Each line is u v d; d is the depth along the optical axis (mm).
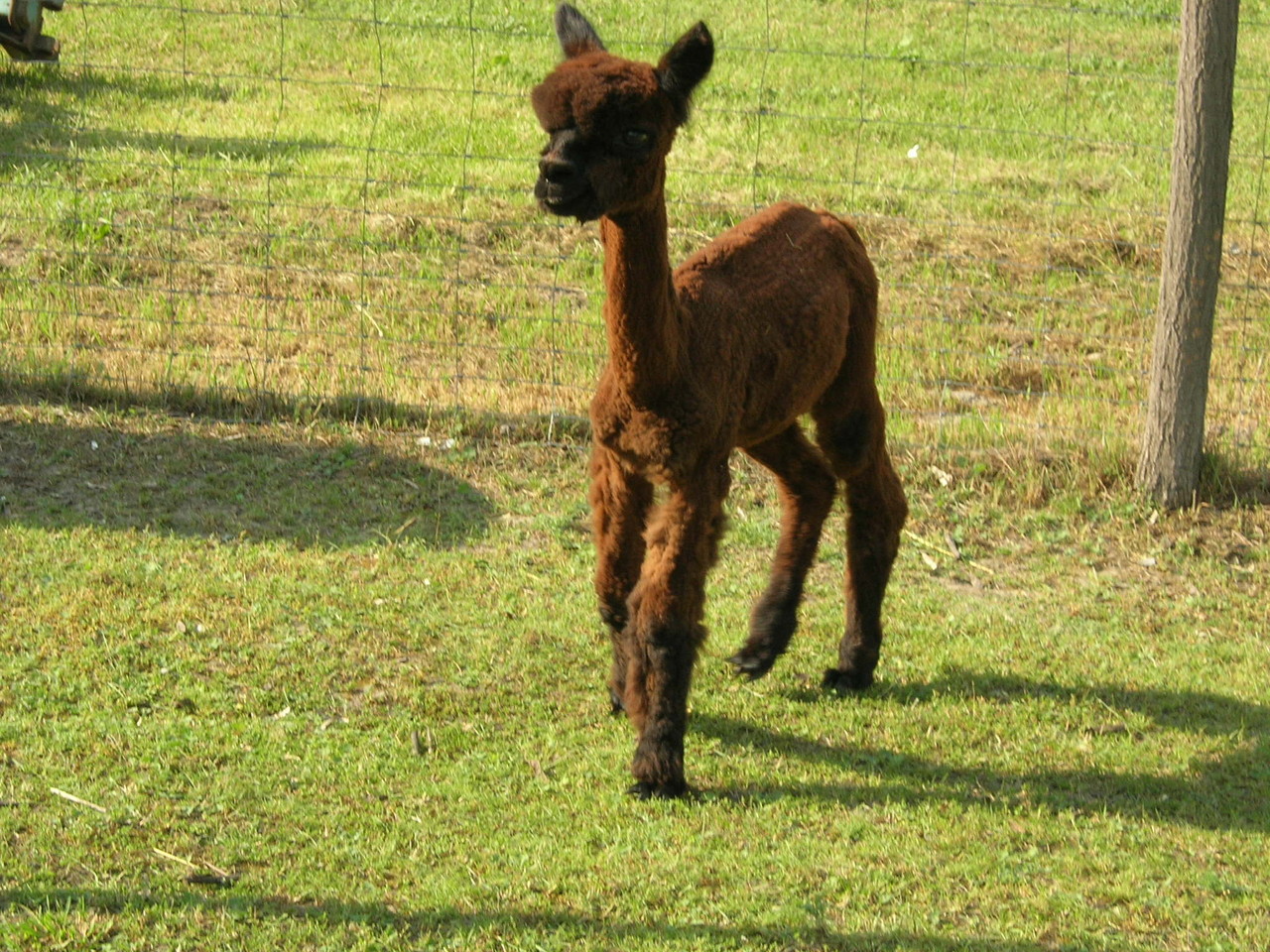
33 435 12023
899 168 19422
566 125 6883
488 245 16422
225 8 24688
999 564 11492
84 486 11414
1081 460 12555
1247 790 8508
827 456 9406
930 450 12695
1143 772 8641
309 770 8086
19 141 17938
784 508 9414
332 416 12781
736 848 7609
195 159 17984
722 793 8156
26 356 12922
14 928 6582
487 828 7668
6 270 15047
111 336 13891
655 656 7887
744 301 8367
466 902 6992
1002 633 10406
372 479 11930
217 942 6609
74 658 9047
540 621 10039
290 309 14789
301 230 16375
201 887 7020
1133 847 7820
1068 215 18172
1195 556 11656
